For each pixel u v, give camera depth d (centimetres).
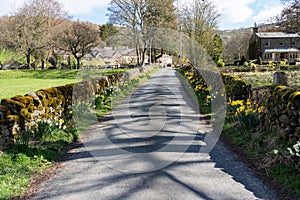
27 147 441
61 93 666
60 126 555
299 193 308
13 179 353
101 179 364
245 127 557
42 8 3450
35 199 312
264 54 4716
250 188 330
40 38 3466
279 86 516
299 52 4644
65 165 418
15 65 3931
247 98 696
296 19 1633
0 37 3356
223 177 363
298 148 361
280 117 460
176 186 340
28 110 502
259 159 416
